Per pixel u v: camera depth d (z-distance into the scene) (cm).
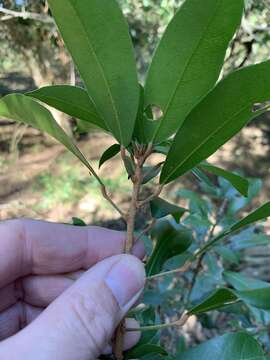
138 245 15
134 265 10
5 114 11
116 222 54
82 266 16
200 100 8
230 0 7
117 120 9
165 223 14
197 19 8
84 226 16
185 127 9
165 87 8
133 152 9
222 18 8
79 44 8
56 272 16
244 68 8
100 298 10
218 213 21
